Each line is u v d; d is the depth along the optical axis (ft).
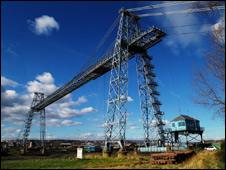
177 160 96.68
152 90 183.01
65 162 107.76
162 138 173.88
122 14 183.21
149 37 174.09
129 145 193.67
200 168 83.56
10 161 118.21
